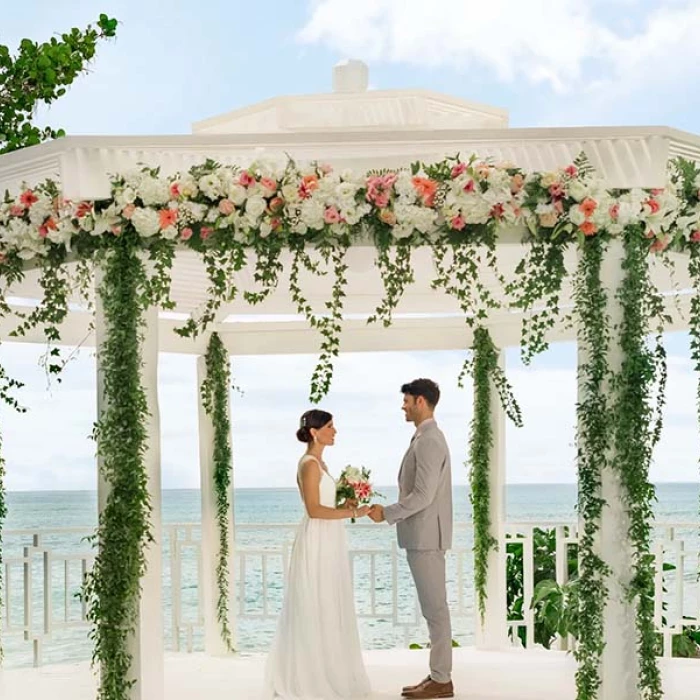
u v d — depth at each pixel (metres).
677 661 7.12
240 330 7.76
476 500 7.60
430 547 6.03
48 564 7.30
